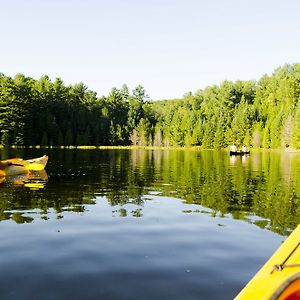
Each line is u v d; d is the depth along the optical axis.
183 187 17.69
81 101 100.19
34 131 78.06
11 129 70.75
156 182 19.55
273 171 27.08
